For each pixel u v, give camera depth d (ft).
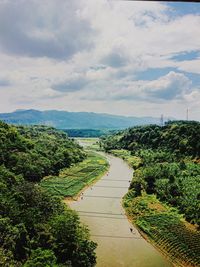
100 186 414.21
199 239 239.09
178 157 536.01
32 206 221.25
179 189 340.18
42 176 418.10
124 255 218.18
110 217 295.07
